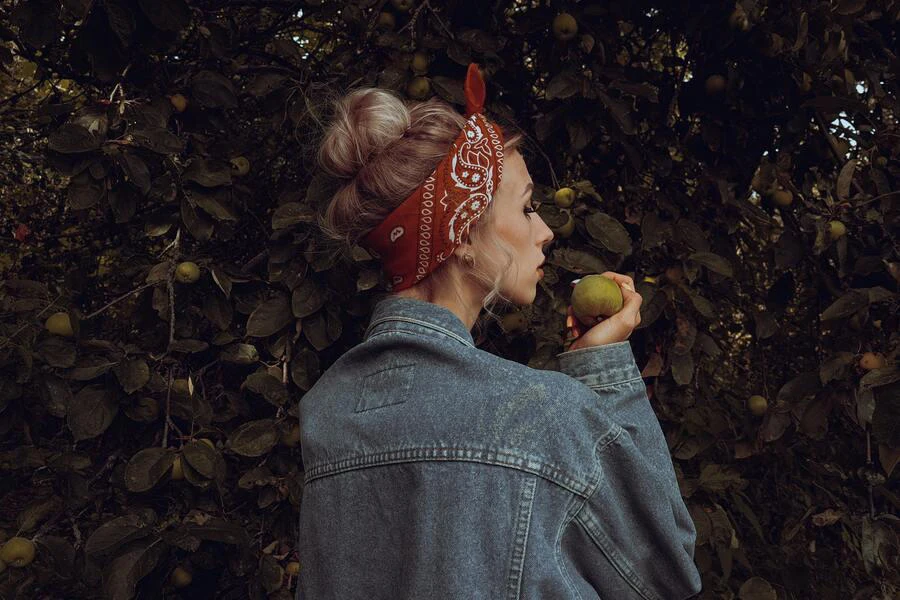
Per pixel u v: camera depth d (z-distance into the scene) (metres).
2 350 1.51
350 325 1.82
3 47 2.03
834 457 2.31
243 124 2.52
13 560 1.56
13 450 1.62
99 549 1.46
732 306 2.46
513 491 0.66
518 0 2.31
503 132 0.89
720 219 1.96
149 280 1.63
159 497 1.73
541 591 0.64
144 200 1.85
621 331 0.93
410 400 0.73
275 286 1.80
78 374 1.53
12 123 2.98
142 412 1.61
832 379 1.80
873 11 2.09
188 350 1.63
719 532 1.86
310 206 1.58
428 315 0.80
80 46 1.58
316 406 0.84
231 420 1.90
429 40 1.77
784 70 1.95
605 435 0.71
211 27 1.80
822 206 1.97
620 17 1.92
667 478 0.79
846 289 1.93
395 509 0.71
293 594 1.68
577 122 1.82
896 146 2.01
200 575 1.79
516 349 1.77
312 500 0.79
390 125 0.83
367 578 0.72
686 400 1.88
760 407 2.03
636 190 1.99
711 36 1.92
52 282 2.99
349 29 1.87
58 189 3.36
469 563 0.64
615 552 0.71
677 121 2.12
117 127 1.61
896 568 1.85
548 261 1.67
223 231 1.76
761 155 2.06
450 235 0.80
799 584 2.13
